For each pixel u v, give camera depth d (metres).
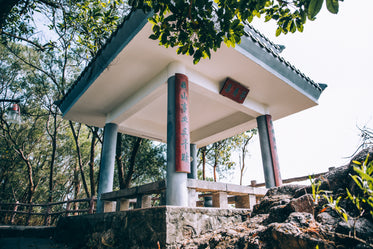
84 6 4.48
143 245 3.22
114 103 6.28
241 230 2.54
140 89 5.62
